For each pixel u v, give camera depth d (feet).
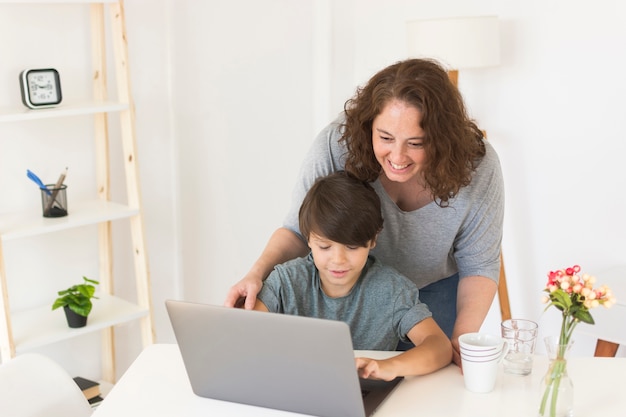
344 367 4.85
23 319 9.35
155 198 10.69
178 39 10.48
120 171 10.30
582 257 10.77
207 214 11.23
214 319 5.05
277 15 11.44
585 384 5.48
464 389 5.43
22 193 9.49
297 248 6.72
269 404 5.23
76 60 9.67
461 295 6.56
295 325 4.84
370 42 12.12
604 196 10.48
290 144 11.99
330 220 5.73
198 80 10.79
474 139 6.09
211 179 11.18
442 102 5.54
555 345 4.97
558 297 4.79
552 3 10.44
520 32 10.73
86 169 9.97
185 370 5.75
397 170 5.74
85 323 9.15
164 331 11.11
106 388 10.02
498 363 5.39
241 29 11.10
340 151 6.45
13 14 9.11
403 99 5.49
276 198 12.00
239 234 11.66
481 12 10.98
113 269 10.42
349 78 12.30
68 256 9.98
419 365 5.51
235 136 11.32
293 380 5.05
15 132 9.34
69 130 9.75
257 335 4.99
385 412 5.14
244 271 11.84
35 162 9.54
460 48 9.92
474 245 6.56
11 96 9.21
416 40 10.21
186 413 5.18
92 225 10.13
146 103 10.40
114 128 10.14
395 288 6.13
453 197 6.13
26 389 5.70
